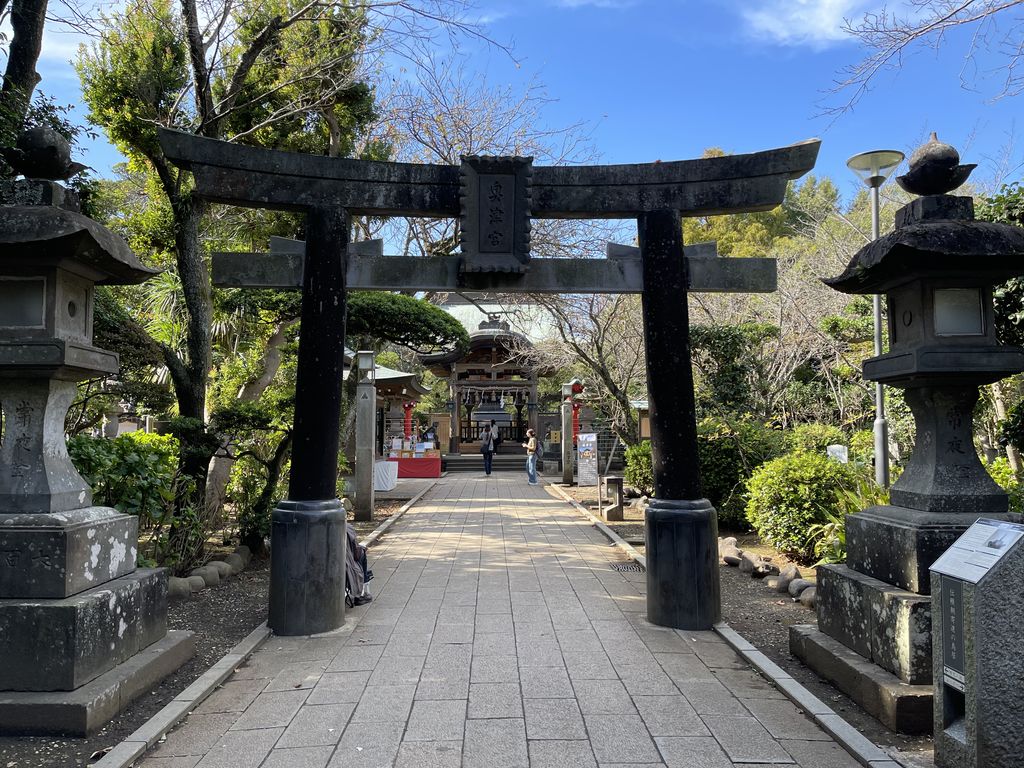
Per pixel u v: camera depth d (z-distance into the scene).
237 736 3.88
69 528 4.11
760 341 14.27
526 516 14.30
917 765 3.39
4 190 4.38
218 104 9.48
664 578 6.04
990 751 2.94
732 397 13.27
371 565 8.94
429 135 15.34
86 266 4.51
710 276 6.28
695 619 5.94
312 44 11.23
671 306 6.19
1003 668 2.96
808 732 3.90
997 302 6.98
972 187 16.78
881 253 4.34
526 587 7.61
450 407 33.59
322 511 5.95
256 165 5.98
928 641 3.90
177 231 9.32
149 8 9.39
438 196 6.25
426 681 4.71
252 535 9.38
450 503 16.98
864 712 4.11
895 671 4.02
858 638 4.46
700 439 11.88
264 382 12.83
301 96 10.38
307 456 6.01
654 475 6.28
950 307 4.42
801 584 7.22
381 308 11.67
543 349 20.70
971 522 4.12
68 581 4.06
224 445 8.88
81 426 9.74
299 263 6.20
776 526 9.06
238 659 5.07
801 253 21.08
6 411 4.37
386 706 4.29
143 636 4.71
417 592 7.39
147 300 13.58
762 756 3.61
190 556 8.07
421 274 6.23
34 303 4.32
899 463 12.59
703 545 6.03
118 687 4.10
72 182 7.36
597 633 5.84
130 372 9.48
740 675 4.85
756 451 11.59
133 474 6.99
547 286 6.25
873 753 3.53
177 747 3.75
